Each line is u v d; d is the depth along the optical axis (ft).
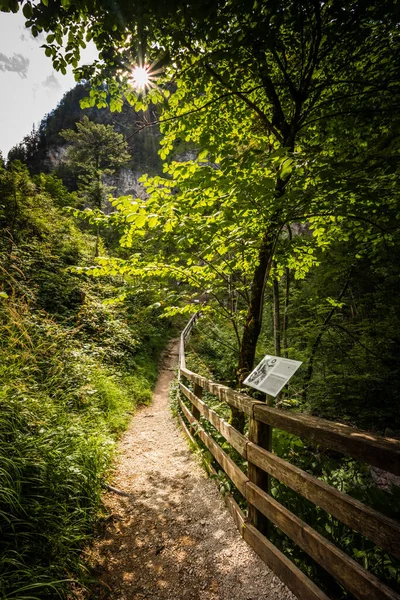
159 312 47.57
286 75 8.96
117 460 11.60
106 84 9.20
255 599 5.47
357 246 15.90
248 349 11.08
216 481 9.40
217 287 12.17
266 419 6.04
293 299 23.21
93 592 5.87
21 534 5.84
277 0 5.72
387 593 3.26
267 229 9.61
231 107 10.75
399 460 3.14
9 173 30.12
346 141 11.53
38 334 15.16
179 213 8.91
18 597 4.79
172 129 11.16
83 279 28.89
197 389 13.38
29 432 8.45
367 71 9.57
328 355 19.53
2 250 20.92
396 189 9.04
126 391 19.93
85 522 7.47
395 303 18.56
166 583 6.19
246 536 6.76
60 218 35.91
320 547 4.44
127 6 5.88
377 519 3.39
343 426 4.27
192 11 5.65
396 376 17.49
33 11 6.54
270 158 6.69
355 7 6.50
